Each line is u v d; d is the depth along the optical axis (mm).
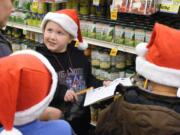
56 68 2387
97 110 3061
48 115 1761
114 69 3045
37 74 1198
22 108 1191
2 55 1864
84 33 3127
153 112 1282
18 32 4422
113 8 2662
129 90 1468
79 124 2475
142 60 1510
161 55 1415
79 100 2367
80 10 3236
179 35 1428
